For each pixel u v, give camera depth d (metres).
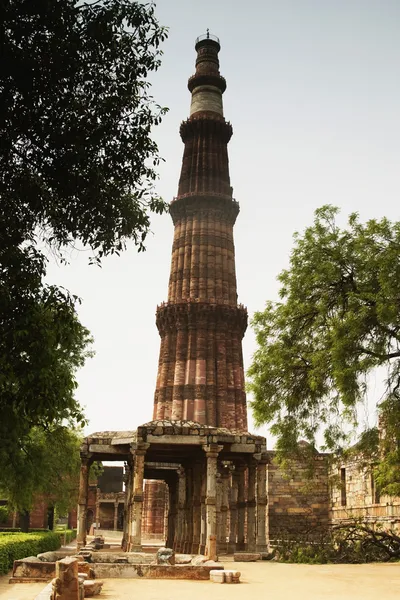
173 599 14.47
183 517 35.81
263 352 30.50
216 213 66.12
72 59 13.58
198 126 70.44
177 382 59.94
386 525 37.38
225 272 64.44
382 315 25.00
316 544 31.08
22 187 13.64
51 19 13.23
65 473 45.78
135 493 27.52
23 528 51.12
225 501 37.19
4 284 13.80
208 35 75.25
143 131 14.77
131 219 15.05
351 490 43.81
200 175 68.31
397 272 25.61
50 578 20.23
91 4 13.66
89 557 24.31
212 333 61.31
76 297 14.69
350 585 18.27
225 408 59.06
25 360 14.45
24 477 32.47
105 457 34.06
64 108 13.77
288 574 22.11
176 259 65.62
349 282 28.50
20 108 13.46
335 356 25.94
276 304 30.50
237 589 17.06
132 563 22.67
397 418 27.06
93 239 15.13
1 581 22.92
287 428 29.80
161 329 63.47
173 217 68.12
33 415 15.38
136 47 14.45
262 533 31.66
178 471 37.94
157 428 28.03
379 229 27.66
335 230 29.27
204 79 72.75
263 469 31.42
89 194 14.51
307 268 29.08
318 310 28.86
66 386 15.36
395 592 16.44
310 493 47.62
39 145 13.98
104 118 14.29
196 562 24.53
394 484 26.91
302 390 29.69
